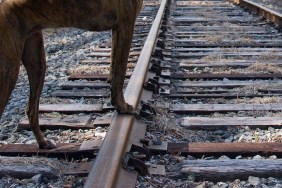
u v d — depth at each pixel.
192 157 4.20
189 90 6.32
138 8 4.16
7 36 3.45
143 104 4.97
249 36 10.17
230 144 4.33
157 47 8.14
